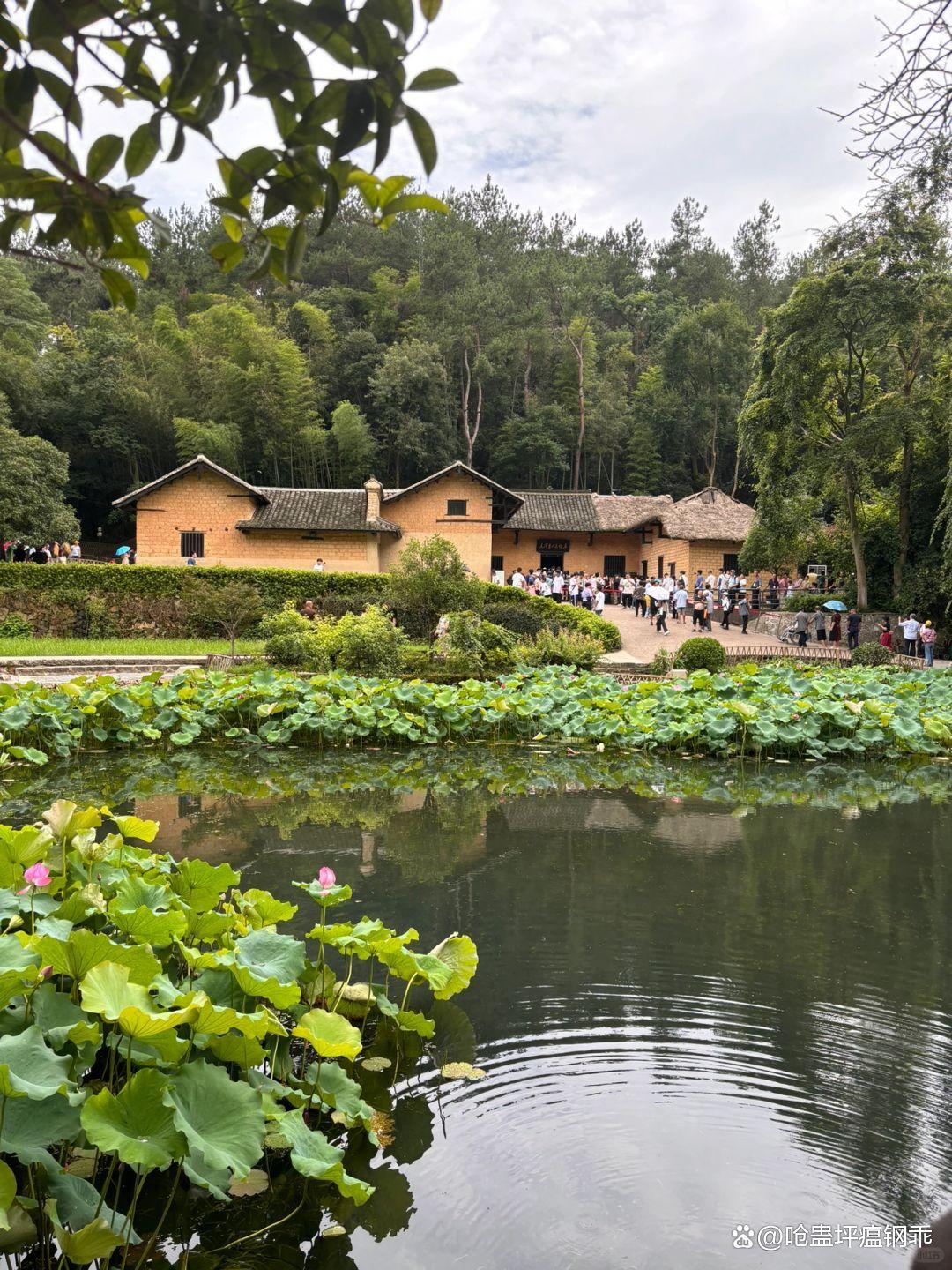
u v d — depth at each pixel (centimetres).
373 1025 462
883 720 1349
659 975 529
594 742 1406
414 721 1365
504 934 590
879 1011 490
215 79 153
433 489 3528
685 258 7681
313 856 757
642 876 721
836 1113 389
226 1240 303
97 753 1231
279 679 1422
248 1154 273
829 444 3073
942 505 2650
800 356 2869
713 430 5769
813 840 842
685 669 2234
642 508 4466
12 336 4684
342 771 1158
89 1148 321
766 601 3431
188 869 434
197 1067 292
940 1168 352
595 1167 347
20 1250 276
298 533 3350
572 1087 406
